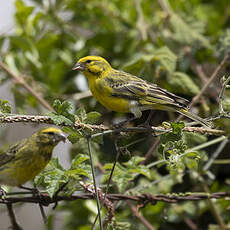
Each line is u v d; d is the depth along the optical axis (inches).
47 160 365.4
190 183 456.4
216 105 472.1
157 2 565.3
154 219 452.1
